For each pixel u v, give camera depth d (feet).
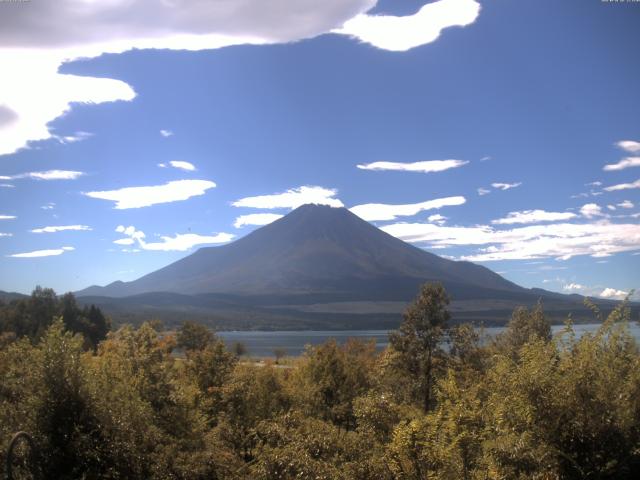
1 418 47.37
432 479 28.43
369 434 37.42
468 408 30.32
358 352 183.52
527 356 26.08
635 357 25.48
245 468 59.21
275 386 100.63
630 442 23.18
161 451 52.80
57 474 46.19
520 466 23.45
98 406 49.37
